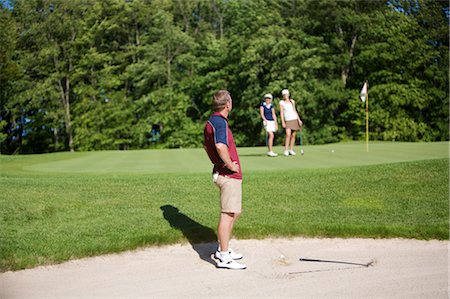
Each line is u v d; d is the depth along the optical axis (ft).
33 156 59.16
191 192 26.32
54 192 26.50
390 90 116.88
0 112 120.98
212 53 121.90
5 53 110.73
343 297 13.32
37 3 119.34
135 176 30.89
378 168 30.07
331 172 29.45
